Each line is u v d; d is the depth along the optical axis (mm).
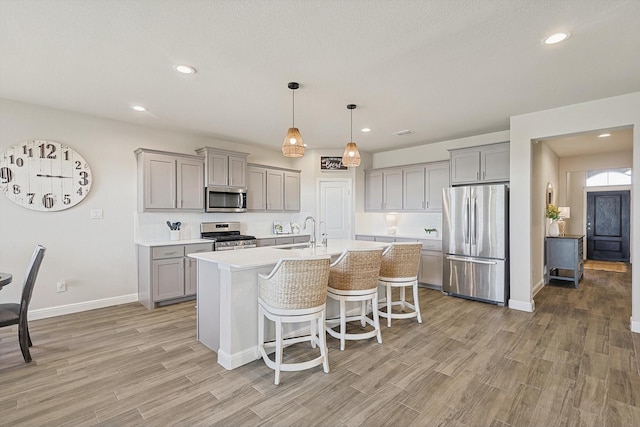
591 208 8484
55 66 2740
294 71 2859
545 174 5730
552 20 2111
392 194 6082
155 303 4219
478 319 3779
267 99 3555
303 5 1945
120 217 4398
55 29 2186
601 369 2566
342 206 6340
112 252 4328
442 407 2096
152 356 2809
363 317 3473
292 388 2318
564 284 5633
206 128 4734
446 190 4879
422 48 2473
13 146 3609
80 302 4070
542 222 5457
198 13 2021
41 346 3010
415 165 5750
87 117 4117
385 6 1965
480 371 2553
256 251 3316
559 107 3816
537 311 4082
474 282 4555
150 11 1995
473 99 3568
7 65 2719
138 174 4488
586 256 8523
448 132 5012
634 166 3371
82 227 4090
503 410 2061
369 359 2764
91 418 1979
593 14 2045
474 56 2600
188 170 4734
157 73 2887
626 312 4023
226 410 2062
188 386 2340
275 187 5973
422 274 5441
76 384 2357
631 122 3373
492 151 4676
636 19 2092
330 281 3035
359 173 6418
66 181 3947
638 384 2344
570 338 3193
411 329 3467
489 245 4414
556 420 1960
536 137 3988
